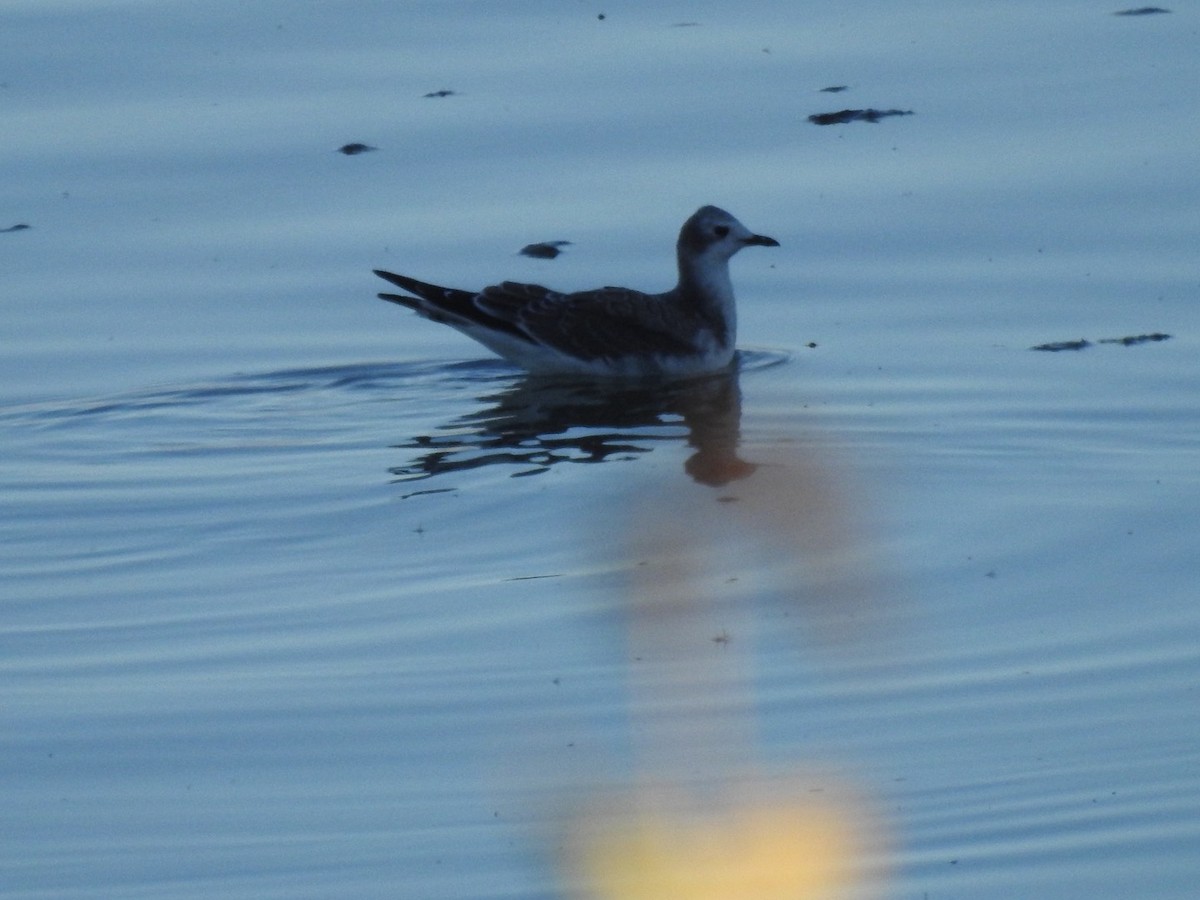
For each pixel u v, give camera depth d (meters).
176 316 17.83
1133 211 19.00
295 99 22.61
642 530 13.54
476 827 9.59
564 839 9.41
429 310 17.02
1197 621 11.77
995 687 11.02
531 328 17.11
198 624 12.18
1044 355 16.47
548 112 21.97
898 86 22.30
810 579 12.59
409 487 14.40
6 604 12.53
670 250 18.94
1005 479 14.20
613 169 20.59
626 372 17.14
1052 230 18.78
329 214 19.80
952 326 17.27
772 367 17.05
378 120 21.92
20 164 21.00
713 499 14.06
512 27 24.80
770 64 23.16
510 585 12.65
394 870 9.19
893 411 15.69
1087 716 10.60
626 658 11.53
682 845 9.42
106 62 23.78
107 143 21.50
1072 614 11.97
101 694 11.20
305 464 14.91
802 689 11.09
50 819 9.77
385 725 10.73
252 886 9.06
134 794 10.02
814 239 18.97
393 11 25.50
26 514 13.94
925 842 9.31
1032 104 21.64
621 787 10.04
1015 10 24.83
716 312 17.50
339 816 9.74
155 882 9.13
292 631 12.05
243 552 13.29
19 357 16.98
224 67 23.62
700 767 10.16
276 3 25.81
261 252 19.03
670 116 21.78
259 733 10.66
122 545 13.42
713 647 11.66
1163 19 24.11
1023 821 9.45
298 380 16.83
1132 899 8.63
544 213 19.73
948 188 19.73
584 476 14.60
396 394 16.66
